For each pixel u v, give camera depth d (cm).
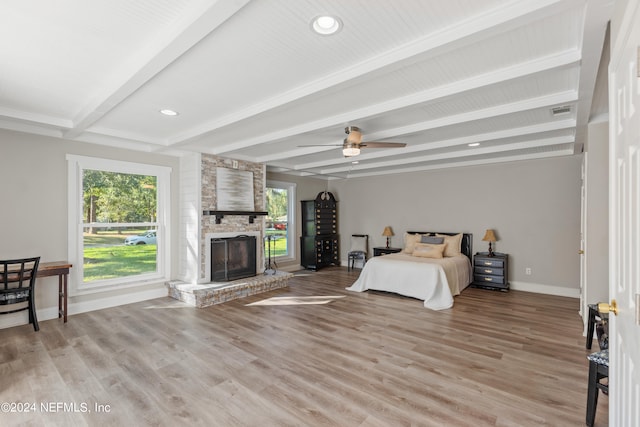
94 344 331
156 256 523
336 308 462
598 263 342
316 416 215
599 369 199
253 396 239
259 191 621
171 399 235
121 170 478
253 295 536
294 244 784
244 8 174
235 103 319
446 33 194
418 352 314
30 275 364
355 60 233
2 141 378
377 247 772
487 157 572
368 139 430
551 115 353
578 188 541
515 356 306
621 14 118
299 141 475
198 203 518
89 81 272
